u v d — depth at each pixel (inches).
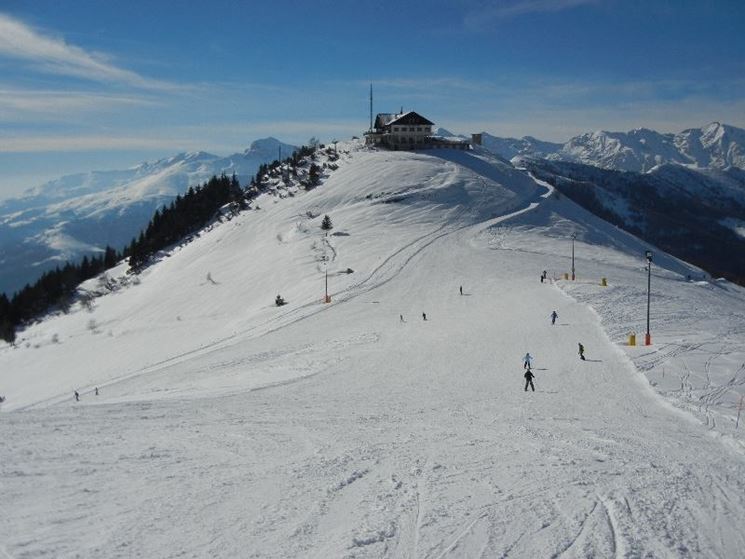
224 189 6840.6
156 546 446.3
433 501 565.0
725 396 1186.6
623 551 478.9
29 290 5487.2
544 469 676.1
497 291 2684.5
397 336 1999.3
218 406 1053.8
